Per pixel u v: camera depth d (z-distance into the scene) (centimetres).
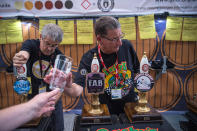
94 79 102
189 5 212
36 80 146
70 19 218
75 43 226
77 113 238
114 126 88
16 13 213
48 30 122
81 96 238
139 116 97
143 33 221
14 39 219
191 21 216
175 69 231
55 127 140
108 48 114
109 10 216
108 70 124
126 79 127
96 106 104
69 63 86
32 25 217
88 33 223
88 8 215
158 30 222
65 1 213
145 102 105
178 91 236
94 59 105
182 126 101
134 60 138
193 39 221
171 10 214
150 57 229
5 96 229
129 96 130
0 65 225
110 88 124
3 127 43
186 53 227
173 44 225
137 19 217
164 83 235
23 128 87
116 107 127
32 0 212
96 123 96
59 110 149
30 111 51
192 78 232
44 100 57
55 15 217
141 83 104
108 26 101
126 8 215
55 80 80
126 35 222
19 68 109
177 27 219
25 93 109
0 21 213
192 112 96
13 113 46
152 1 212
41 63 144
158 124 91
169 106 240
